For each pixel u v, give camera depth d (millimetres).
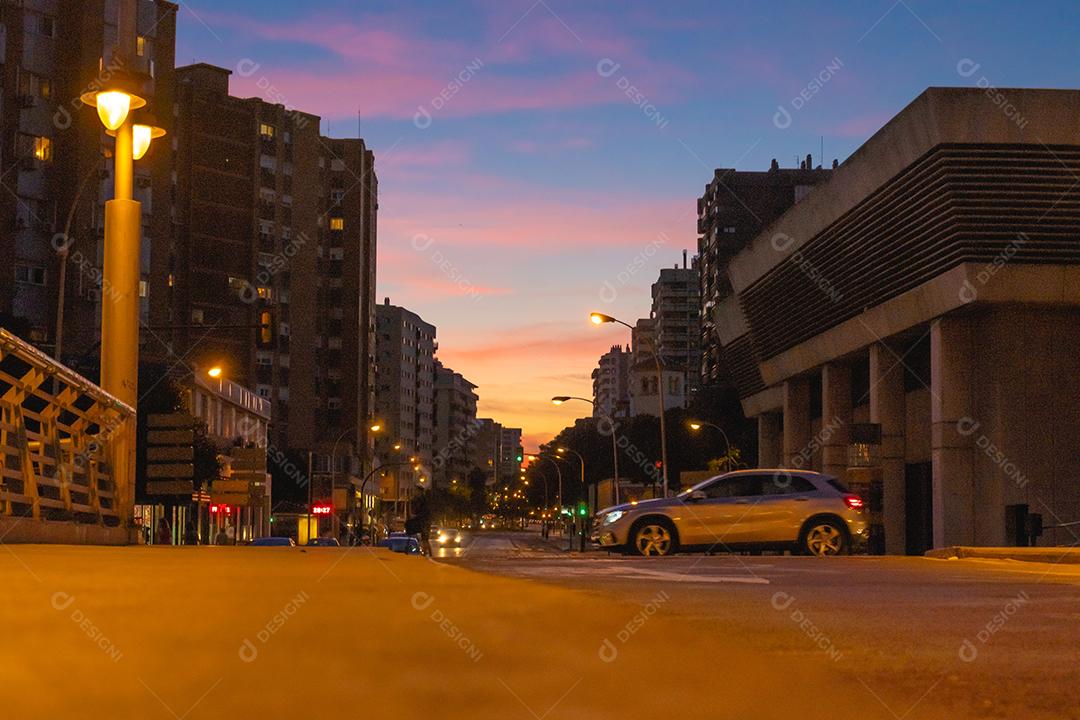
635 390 168875
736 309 74562
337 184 120812
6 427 13914
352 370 118750
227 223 93312
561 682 3322
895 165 44688
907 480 56000
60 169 71875
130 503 17859
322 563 9984
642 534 23688
